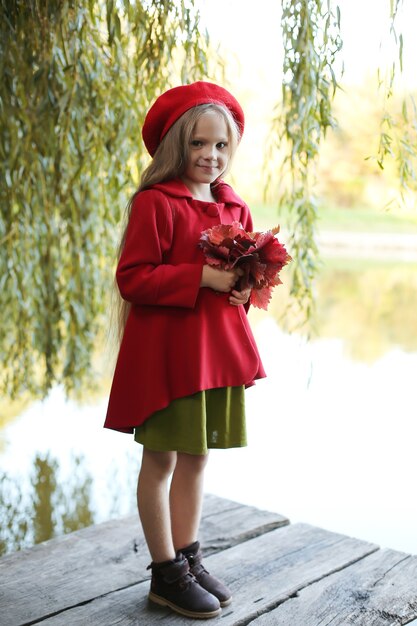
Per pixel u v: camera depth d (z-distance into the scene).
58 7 2.36
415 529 2.48
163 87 2.46
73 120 2.63
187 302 1.62
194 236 1.68
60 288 3.25
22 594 1.80
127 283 1.63
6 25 2.44
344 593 1.83
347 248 10.96
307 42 2.16
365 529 2.48
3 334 3.50
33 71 2.53
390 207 2.38
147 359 1.66
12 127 2.70
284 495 2.74
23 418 3.48
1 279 3.10
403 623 1.71
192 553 1.77
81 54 2.42
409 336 5.52
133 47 2.58
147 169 1.73
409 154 2.24
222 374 1.69
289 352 4.96
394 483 2.86
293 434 3.38
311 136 2.33
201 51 2.40
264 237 1.65
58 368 4.21
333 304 6.89
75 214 2.97
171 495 1.77
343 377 4.33
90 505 2.65
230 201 1.77
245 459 3.10
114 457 3.09
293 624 1.69
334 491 2.79
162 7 2.32
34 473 2.91
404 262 9.80
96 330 3.54
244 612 1.73
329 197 11.02
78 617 1.71
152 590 1.77
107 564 1.96
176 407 1.65
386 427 3.47
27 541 2.36
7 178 2.86
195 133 1.66
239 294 1.67
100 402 3.72
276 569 1.94
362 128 8.32
